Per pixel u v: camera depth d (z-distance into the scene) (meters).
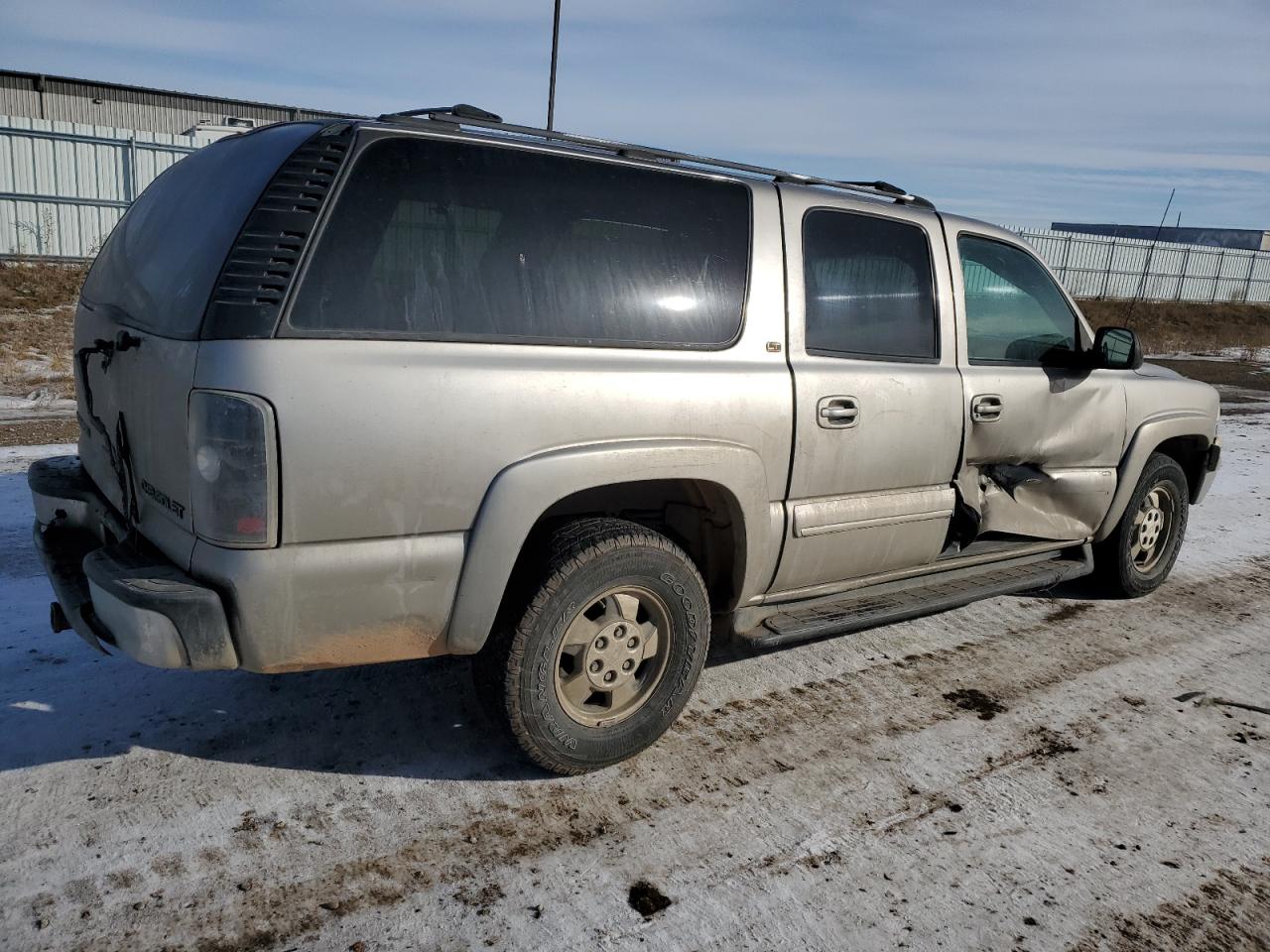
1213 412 5.19
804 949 2.35
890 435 3.59
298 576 2.43
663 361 2.98
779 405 3.22
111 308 3.01
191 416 2.35
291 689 3.50
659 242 3.05
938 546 3.94
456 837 2.70
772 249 3.31
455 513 2.61
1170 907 2.60
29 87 32.75
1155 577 5.12
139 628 2.38
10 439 7.70
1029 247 4.34
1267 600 5.25
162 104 35.19
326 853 2.60
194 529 2.43
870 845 2.79
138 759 2.99
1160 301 38.72
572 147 3.00
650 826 2.81
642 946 2.32
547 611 2.79
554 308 2.80
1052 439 4.26
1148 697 3.91
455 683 3.62
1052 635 4.55
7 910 2.30
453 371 2.56
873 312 3.62
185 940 2.25
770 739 3.38
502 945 2.29
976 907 2.54
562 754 2.94
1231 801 3.15
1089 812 3.03
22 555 4.77
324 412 2.39
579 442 2.78
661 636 3.10
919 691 3.84
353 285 2.47
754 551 3.28
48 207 20.88
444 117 2.85
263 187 2.46
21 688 3.37
